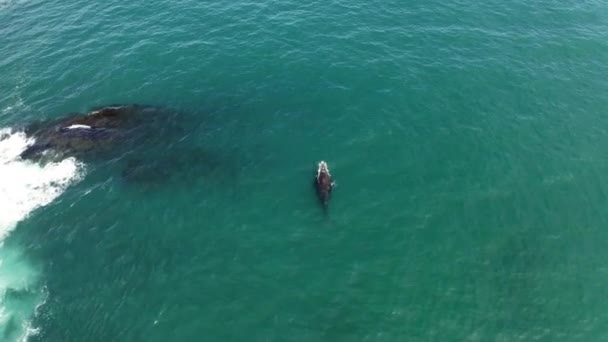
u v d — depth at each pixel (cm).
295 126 4269
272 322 2928
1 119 4475
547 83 4678
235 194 3712
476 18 5572
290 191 3709
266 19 5600
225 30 5469
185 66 5003
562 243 3338
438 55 4991
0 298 3106
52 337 2900
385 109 4375
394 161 3912
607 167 3853
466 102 4441
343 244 3344
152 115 4431
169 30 5528
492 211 3538
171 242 3406
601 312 2959
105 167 3991
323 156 3984
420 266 3206
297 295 3059
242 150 4075
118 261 3303
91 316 2998
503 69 4825
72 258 3341
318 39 5238
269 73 4841
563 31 5403
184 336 2873
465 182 3741
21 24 5881
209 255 3309
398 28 5372
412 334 2866
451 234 3391
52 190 3822
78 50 5341
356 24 5444
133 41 5400
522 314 2952
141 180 3862
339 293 3067
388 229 3431
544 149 4000
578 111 4369
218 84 4766
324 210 3556
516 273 3161
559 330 2877
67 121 4344
